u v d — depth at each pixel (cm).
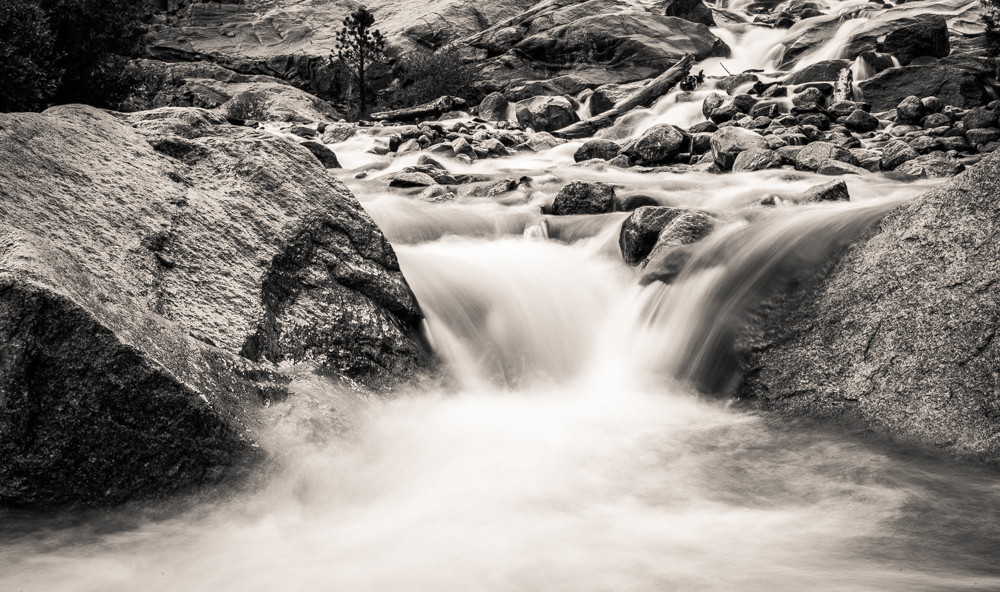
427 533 311
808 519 318
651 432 415
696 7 2967
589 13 2838
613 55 2652
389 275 494
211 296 401
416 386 457
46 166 391
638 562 285
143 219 407
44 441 313
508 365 516
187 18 3312
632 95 2081
